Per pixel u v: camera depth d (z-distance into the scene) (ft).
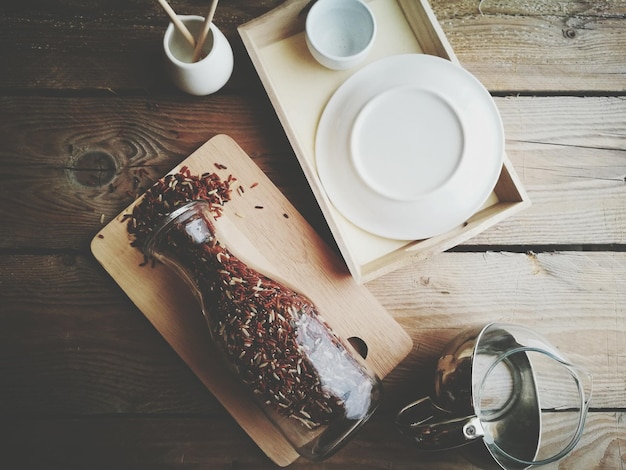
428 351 1.90
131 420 1.87
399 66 1.78
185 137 1.91
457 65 1.76
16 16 1.93
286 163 1.91
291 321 1.54
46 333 1.88
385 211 1.78
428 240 1.79
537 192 1.94
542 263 1.93
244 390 1.69
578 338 1.92
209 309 1.55
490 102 1.77
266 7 1.94
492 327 1.65
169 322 1.80
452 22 1.95
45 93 1.93
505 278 1.92
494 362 1.52
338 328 1.82
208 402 1.88
